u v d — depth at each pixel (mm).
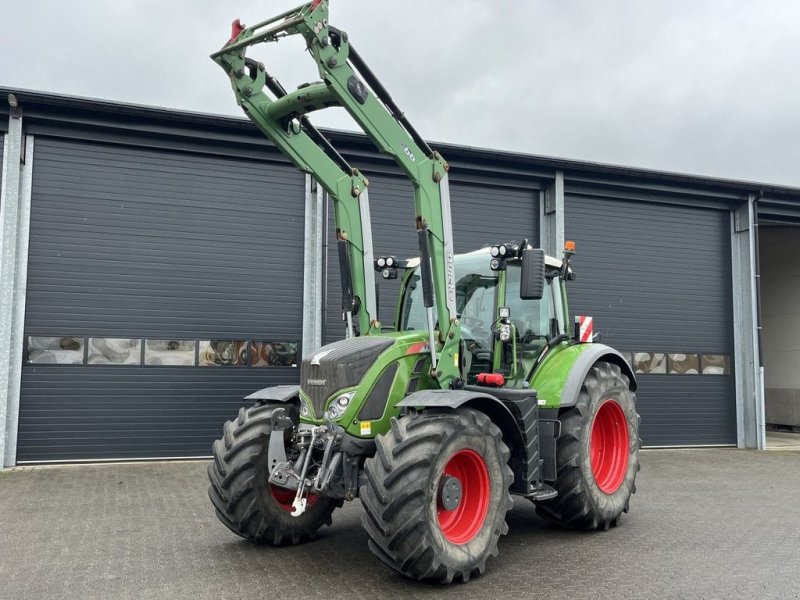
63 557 5258
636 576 4805
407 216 11922
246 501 5324
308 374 5098
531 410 5523
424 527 4312
